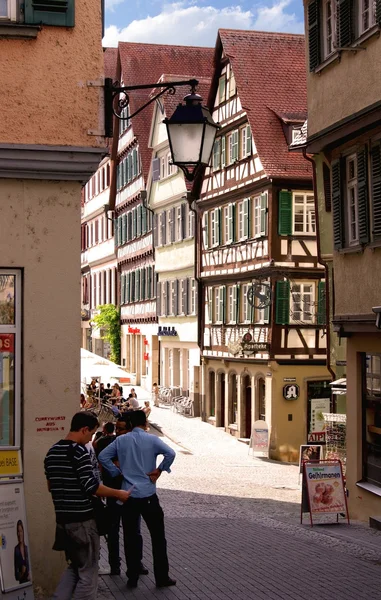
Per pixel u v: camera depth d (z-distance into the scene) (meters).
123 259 64.31
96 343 73.94
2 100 10.05
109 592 10.65
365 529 17.73
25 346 10.05
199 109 10.64
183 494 24.97
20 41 10.10
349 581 11.38
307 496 18.31
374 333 19.44
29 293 10.08
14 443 10.05
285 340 37.97
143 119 58.31
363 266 19.69
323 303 38.09
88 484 8.57
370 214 19.38
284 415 37.84
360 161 19.66
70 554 8.66
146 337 57.97
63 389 10.10
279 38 42.84
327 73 20.69
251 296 38.22
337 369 27.31
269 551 13.73
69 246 10.19
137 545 10.92
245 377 41.22
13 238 10.05
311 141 21.36
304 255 38.03
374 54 18.48
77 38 10.23
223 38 42.47
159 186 53.50
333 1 20.52
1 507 9.17
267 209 38.09
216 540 14.90
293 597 10.41
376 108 18.16
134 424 11.12
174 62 60.12
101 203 72.12
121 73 60.78
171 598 10.32
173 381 52.25
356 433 20.34
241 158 41.03
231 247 42.38
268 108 40.03
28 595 9.13
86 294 80.94
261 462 35.62
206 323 46.03
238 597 10.38
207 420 45.94
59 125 10.16
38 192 10.12
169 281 52.53
